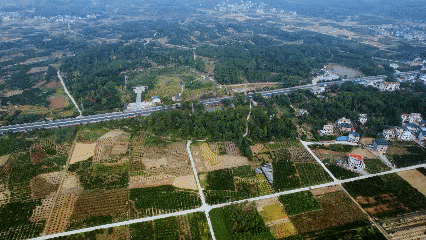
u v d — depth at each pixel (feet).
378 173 605.73
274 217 500.74
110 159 645.92
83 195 542.16
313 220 495.41
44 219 490.90
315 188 565.94
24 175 592.19
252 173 605.73
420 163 635.25
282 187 567.59
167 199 533.14
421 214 506.48
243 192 555.28
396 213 508.53
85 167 617.62
